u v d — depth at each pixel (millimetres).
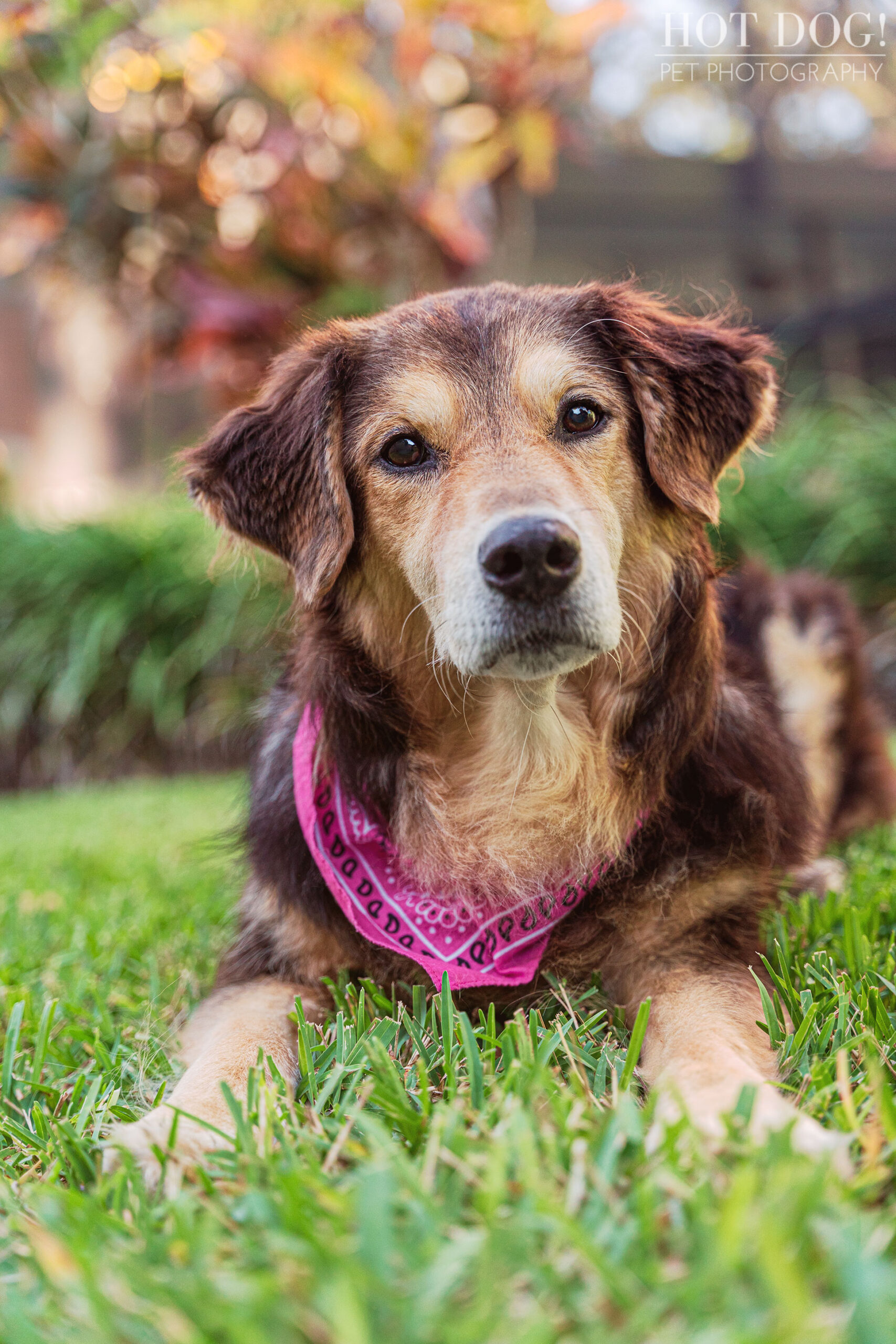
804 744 3471
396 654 2508
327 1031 2088
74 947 3072
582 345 2520
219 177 7684
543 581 2088
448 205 7578
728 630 3773
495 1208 1203
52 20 6938
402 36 7285
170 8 7148
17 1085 2074
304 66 7094
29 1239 1384
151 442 10906
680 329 2709
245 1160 1494
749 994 2137
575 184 14156
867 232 15008
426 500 2402
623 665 2443
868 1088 1605
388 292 7934
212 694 7277
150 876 4109
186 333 7852
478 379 2441
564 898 2336
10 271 8305
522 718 2375
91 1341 1078
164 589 7371
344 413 2580
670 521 2578
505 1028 2035
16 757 7395
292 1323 1039
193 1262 1210
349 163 7539
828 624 4016
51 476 12781
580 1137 1432
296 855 2500
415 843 2426
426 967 2295
